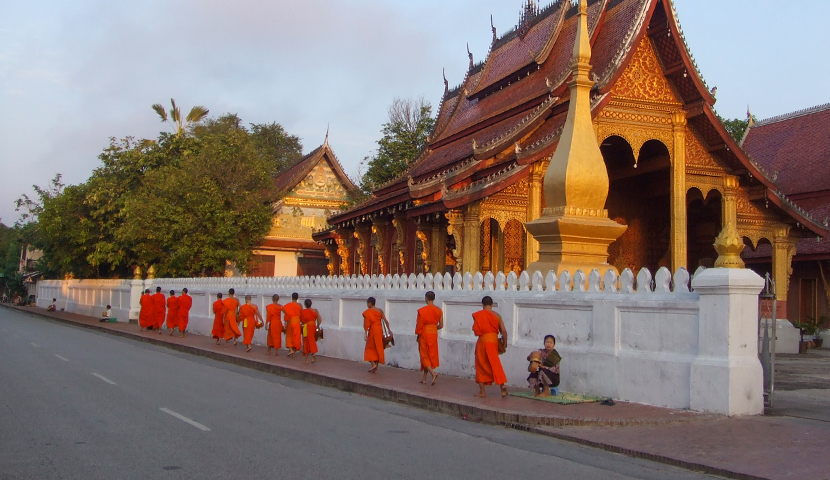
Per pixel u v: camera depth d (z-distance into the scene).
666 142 24.58
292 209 46.50
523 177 22.48
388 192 35.22
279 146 77.06
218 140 40.50
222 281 28.64
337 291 20.41
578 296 12.73
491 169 24.44
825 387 14.36
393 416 11.25
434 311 14.26
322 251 45.72
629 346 11.73
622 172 28.91
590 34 26.58
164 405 11.46
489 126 30.48
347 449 8.48
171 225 36.44
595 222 15.27
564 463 8.07
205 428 9.59
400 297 17.44
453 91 38.38
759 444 8.59
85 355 19.94
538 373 12.24
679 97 24.70
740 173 25.19
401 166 47.38
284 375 17.12
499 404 11.43
